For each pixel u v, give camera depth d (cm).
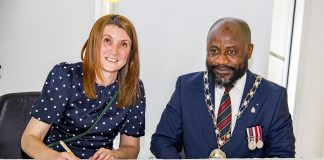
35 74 213
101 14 190
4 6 209
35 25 207
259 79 142
